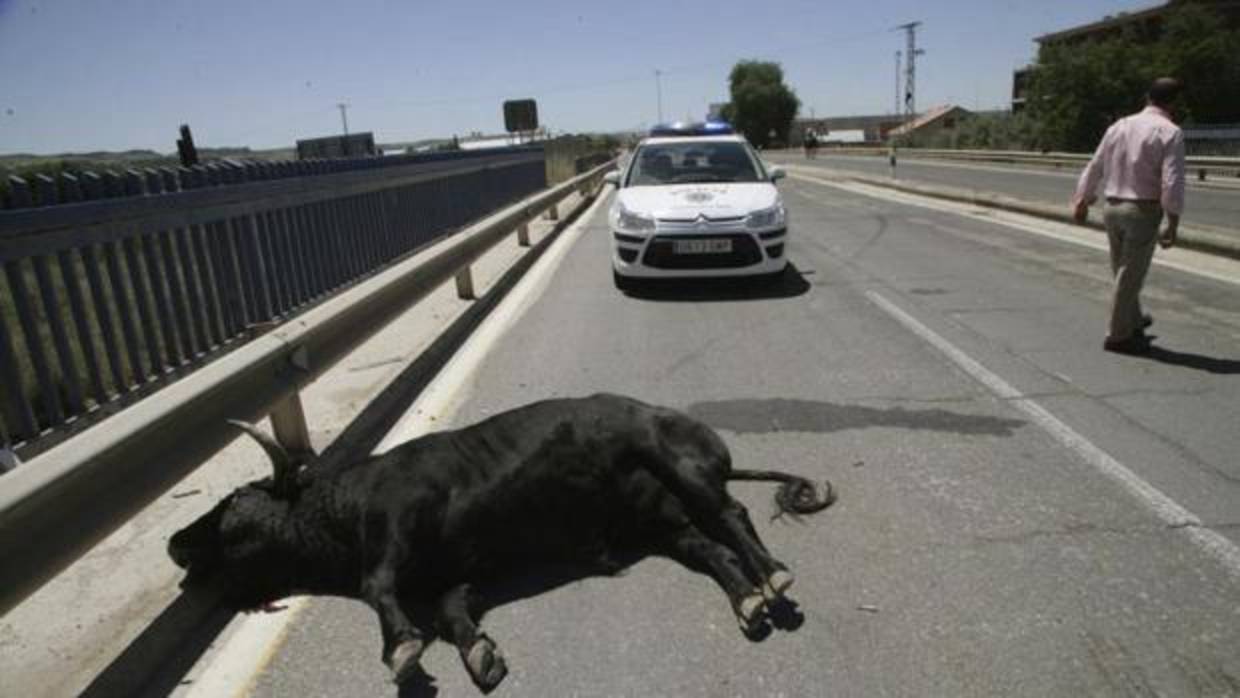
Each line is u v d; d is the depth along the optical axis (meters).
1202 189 23.23
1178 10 52.84
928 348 6.88
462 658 2.97
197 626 3.33
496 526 3.26
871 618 3.22
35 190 4.94
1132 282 6.29
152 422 3.18
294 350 4.60
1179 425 4.98
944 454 4.71
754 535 3.34
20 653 3.11
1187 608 3.18
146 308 5.76
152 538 3.94
